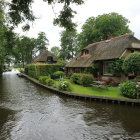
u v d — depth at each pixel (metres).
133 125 8.05
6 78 39.53
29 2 6.44
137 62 12.61
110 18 33.91
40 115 9.85
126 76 16.70
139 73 16.95
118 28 35.41
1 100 14.16
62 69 33.25
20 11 6.75
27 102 13.32
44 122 8.66
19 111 10.75
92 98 13.41
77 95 14.32
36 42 60.88
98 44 26.47
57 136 6.98
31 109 11.20
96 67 20.72
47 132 7.39
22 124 8.40
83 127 7.89
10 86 23.89
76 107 11.55
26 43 11.18
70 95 15.01
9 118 9.36
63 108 11.32
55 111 10.63
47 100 14.00
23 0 6.30
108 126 7.98
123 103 12.07
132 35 18.88
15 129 7.76
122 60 16.36
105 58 18.89
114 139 6.64
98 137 6.83
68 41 49.91
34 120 8.98
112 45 20.89
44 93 17.53
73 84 20.23
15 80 33.84
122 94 13.50
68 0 6.55
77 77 20.31
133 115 9.62
